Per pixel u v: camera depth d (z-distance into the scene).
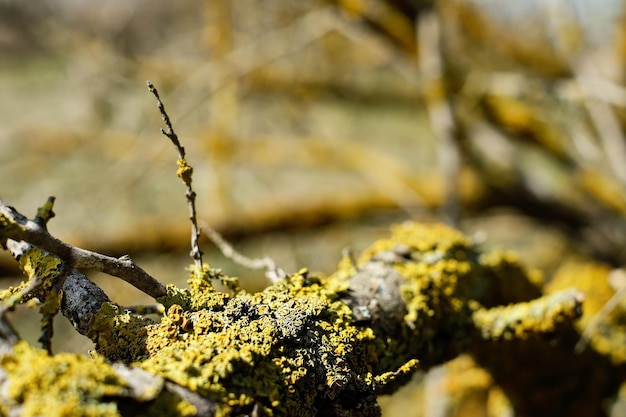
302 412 1.00
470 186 3.91
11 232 0.93
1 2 4.19
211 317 1.02
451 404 2.78
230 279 1.15
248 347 0.97
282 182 5.03
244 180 4.79
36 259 1.02
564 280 2.71
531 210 3.97
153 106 4.15
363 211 3.91
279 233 3.83
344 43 4.38
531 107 3.90
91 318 1.04
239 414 0.91
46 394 0.76
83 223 3.73
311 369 1.04
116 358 1.00
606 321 2.04
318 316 1.13
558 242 4.32
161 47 4.55
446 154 2.99
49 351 0.90
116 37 4.28
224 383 0.92
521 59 4.09
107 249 3.62
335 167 4.24
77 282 1.10
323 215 3.87
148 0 4.40
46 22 4.27
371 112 4.98
